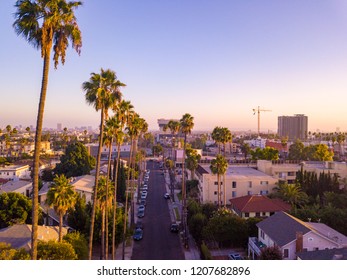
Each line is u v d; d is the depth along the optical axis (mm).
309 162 104000
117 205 72500
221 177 77375
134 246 53625
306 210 54156
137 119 65562
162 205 83500
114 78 36031
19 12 21359
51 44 21719
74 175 102875
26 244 38000
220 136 97812
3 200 53438
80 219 52469
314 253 34000
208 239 50469
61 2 21953
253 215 60844
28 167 117438
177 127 105438
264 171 90062
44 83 21359
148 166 167250
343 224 50031
